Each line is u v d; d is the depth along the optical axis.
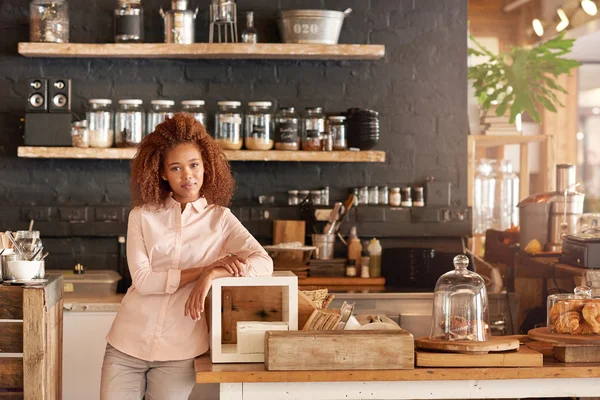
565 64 5.93
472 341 2.70
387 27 5.14
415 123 5.16
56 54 4.79
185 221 2.92
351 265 4.86
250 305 2.88
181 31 4.80
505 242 5.05
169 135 2.85
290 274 2.86
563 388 2.63
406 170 5.16
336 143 4.92
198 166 2.87
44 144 4.71
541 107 7.45
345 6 5.12
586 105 7.62
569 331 2.76
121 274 4.93
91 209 4.95
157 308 2.85
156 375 2.86
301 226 4.92
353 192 5.10
